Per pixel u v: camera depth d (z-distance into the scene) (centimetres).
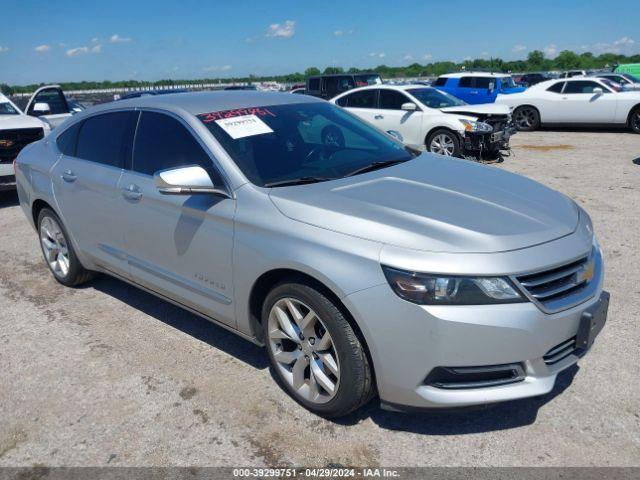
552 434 287
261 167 336
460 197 309
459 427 296
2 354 389
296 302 298
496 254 259
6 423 314
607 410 304
